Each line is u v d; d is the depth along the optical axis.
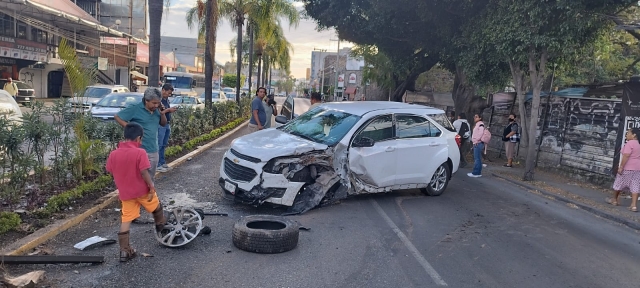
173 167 10.85
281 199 7.29
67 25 34.50
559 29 11.32
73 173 7.93
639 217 8.92
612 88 15.66
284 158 7.35
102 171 8.65
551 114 15.26
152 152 6.96
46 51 34.06
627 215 9.05
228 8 28.12
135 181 5.05
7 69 32.03
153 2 13.09
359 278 5.20
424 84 38.16
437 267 5.71
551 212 9.27
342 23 19.20
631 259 6.59
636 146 9.48
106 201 7.21
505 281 5.41
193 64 85.81
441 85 38.34
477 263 5.95
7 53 29.78
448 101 32.22
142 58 49.81
